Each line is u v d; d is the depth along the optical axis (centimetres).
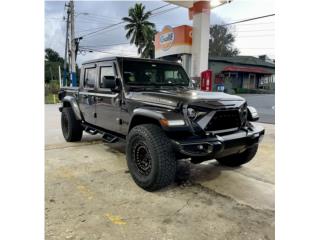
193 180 336
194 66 816
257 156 452
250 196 289
